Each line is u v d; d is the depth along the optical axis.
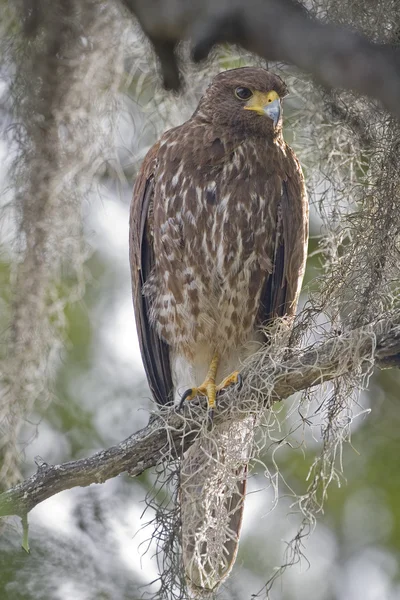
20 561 9.31
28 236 9.68
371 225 8.48
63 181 9.60
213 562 8.53
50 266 9.87
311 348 8.23
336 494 11.08
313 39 5.19
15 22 9.36
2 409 9.66
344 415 8.30
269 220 9.90
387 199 8.34
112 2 8.86
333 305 8.44
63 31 8.74
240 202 9.80
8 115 9.60
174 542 8.75
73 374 11.43
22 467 10.97
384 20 7.27
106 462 8.38
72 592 9.66
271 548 10.98
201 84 10.52
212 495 8.55
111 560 10.18
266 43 5.31
